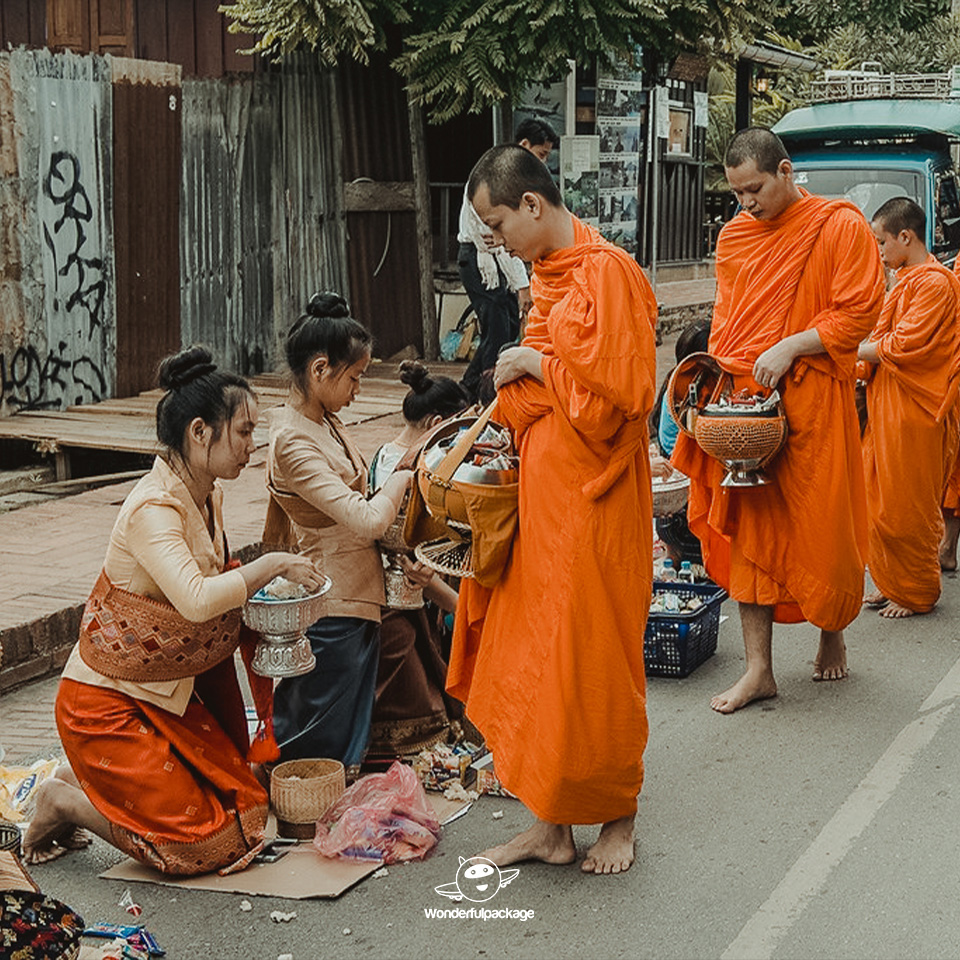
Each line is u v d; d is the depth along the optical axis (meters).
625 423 3.93
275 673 4.22
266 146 12.14
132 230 10.78
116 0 12.87
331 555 4.59
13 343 9.94
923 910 3.97
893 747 5.18
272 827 4.56
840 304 5.32
